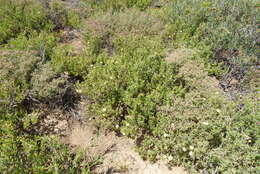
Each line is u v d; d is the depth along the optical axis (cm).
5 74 366
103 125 359
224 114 344
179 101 359
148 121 345
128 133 349
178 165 316
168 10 691
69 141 339
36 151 296
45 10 627
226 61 521
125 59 454
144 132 357
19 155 272
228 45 508
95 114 370
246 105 360
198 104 360
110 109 357
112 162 315
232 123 332
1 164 245
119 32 567
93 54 499
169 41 561
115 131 362
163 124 331
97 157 310
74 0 781
